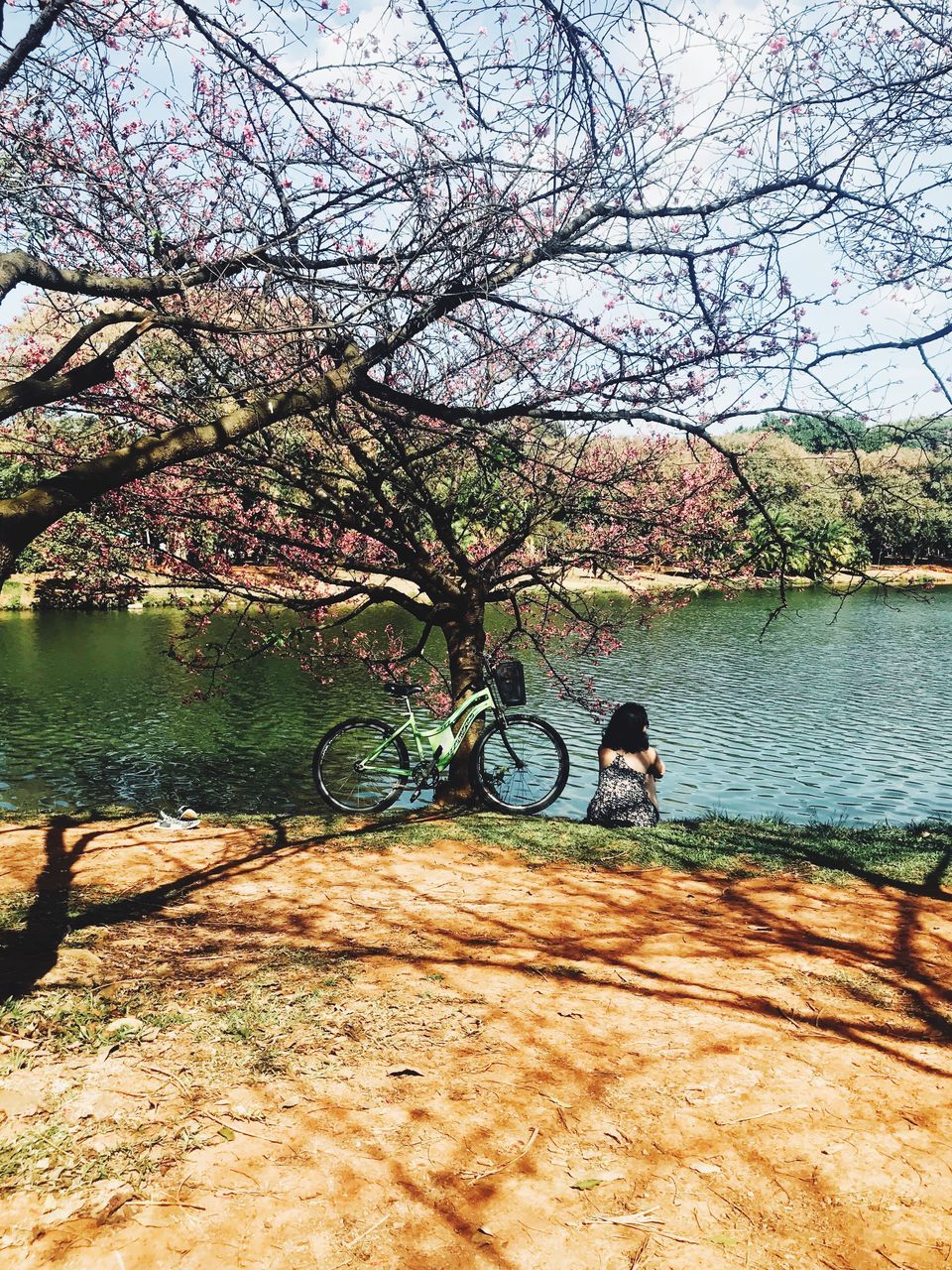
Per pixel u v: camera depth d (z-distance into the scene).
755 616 32.41
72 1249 2.35
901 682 20.17
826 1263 2.40
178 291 4.52
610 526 9.00
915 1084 3.36
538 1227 2.51
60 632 25.19
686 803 11.59
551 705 17.06
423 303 4.91
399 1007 3.87
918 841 7.43
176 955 4.44
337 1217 2.52
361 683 18.38
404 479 8.43
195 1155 2.76
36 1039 3.39
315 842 7.09
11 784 11.49
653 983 4.28
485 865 6.51
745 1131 3.00
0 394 3.49
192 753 13.11
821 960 4.66
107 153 5.49
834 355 5.03
